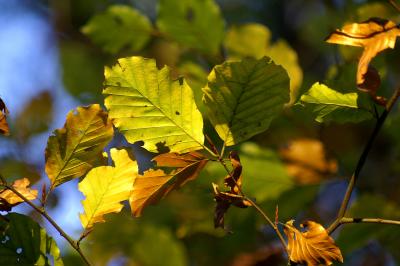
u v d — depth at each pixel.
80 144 0.95
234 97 0.94
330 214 1.48
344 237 1.18
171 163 0.96
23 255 0.95
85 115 0.95
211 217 1.21
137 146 1.58
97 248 1.27
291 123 1.19
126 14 1.21
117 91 0.95
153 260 1.26
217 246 1.29
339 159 1.19
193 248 1.30
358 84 0.94
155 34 1.21
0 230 0.95
